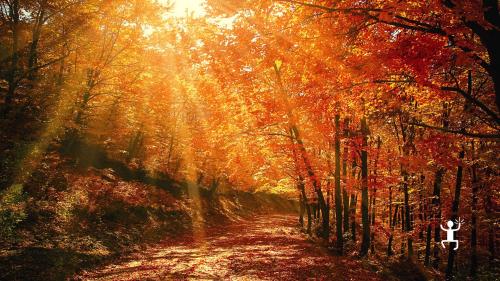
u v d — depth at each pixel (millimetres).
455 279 13719
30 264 9781
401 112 11656
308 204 25062
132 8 16031
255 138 16297
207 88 13422
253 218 42094
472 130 10570
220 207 37906
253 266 13555
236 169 20906
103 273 11172
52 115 15305
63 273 10055
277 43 7125
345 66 6836
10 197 11336
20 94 14930
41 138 14180
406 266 15562
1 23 14703
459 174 13641
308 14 6574
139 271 11805
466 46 5598
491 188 13992
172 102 22375
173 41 10633
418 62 5996
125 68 19047
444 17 5762
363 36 7156
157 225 21656
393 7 5438
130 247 15836
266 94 12391
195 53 9664
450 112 11961
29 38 15188
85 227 15070
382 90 8539
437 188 15875
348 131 15602
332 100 9141
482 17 5160
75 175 18125
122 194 20672
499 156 12367
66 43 16312
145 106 22953
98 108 20344
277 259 15125
